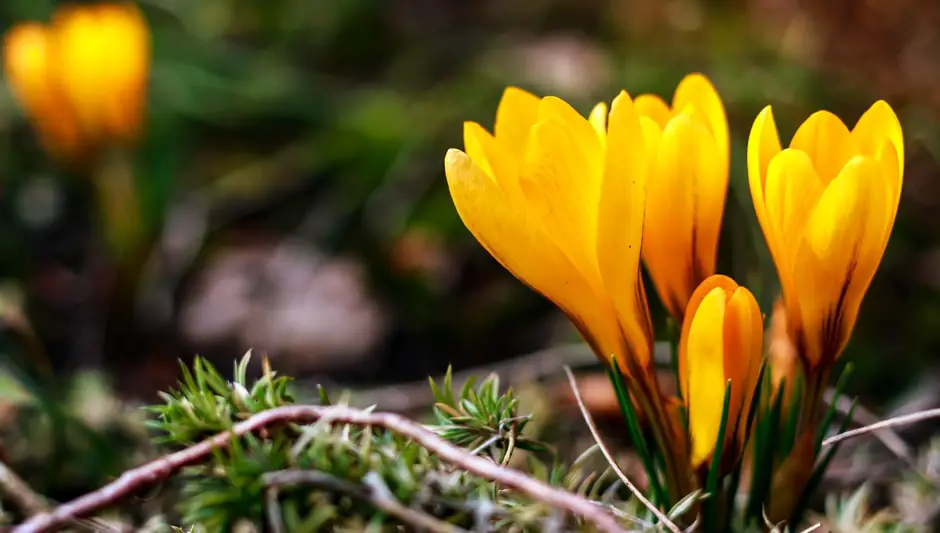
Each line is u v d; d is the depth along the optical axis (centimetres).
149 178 70
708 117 35
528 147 33
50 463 43
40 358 44
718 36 81
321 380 59
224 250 69
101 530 36
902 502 42
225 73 84
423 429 34
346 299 65
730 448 34
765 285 58
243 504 33
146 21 90
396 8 97
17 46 59
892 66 74
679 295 35
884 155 33
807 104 73
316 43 93
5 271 67
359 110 79
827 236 33
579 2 94
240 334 63
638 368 35
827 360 35
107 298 63
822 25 75
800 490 35
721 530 36
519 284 66
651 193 35
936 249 66
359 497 33
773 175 33
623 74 79
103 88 60
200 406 35
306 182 74
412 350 62
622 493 40
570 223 34
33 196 74
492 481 35
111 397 50
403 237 69
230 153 78
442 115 76
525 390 50
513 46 89
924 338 57
